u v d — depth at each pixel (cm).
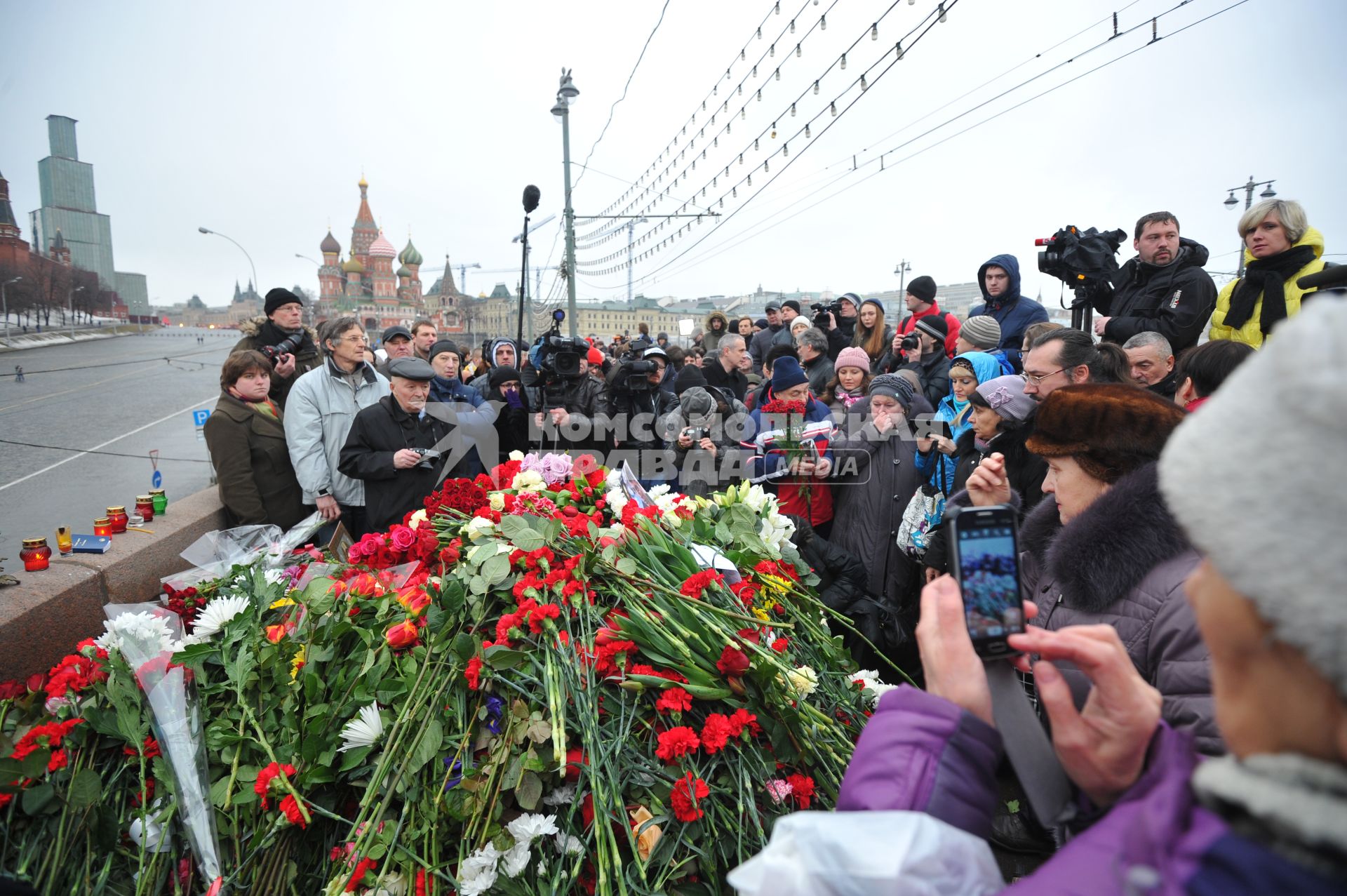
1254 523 46
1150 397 140
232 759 173
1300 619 44
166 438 1079
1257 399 48
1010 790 177
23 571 281
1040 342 267
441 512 256
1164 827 56
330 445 417
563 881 147
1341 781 47
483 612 186
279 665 185
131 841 168
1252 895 46
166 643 196
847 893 68
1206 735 107
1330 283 269
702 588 185
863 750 87
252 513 402
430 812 156
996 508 95
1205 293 344
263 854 162
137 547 317
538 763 155
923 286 557
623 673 170
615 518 234
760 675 168
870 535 345
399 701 175
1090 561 127
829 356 697
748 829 155
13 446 944
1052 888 60
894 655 337
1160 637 117
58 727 170
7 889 91
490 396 528
